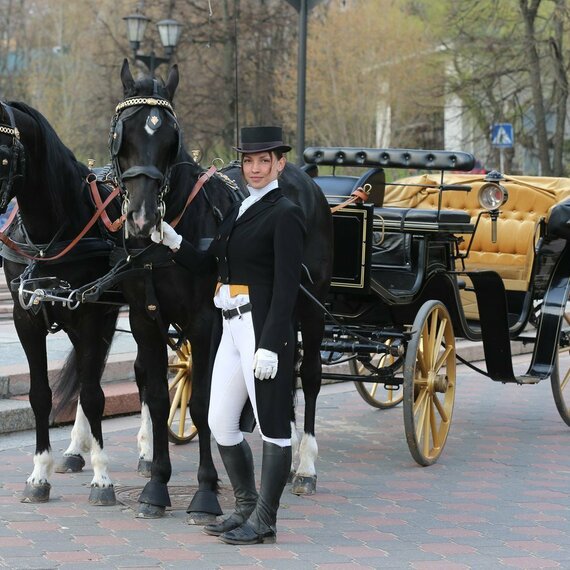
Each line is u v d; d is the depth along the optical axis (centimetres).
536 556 804
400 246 1167
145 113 815
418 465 1096
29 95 6381
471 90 4162
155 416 888
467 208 1434
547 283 1296
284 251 781
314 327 1036
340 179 1184
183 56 4100
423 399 1102
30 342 925
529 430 1278
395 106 5016
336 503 946
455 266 1328
